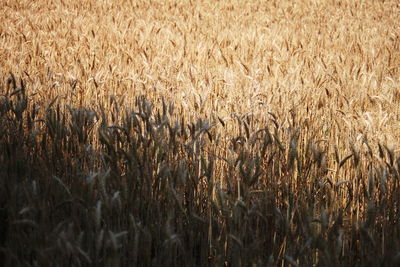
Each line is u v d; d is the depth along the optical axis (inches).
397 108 267.6
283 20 618.2
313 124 218.4
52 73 295.3
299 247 135.0
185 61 340.2
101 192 128.0
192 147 160.2
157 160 157.0
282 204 165.9
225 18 628.7
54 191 149.8
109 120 222.4
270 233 148.6
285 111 238.2
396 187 158.6
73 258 121.6
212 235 144.4
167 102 248.4
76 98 255.8
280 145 160.9
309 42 471.2
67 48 385.1
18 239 127.4
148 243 131.0
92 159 156.2
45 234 122.0
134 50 390.9
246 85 288.0
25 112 215.0
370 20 661.3
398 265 132.6
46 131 188.4
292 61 369.7
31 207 120.1
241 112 236.1
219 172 178.5
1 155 165.5
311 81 301.6
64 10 631.2
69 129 184.5
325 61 384.8
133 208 145.7
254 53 391.2
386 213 153.7
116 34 452.1
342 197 163.5
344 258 136.8
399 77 353.4
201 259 143.8
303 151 181.8
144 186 152.6
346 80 319.6
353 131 202.4
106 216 135.2
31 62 336.5
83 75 295.7
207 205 154.1
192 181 158.9
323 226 125.8
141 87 280.4
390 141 190.7
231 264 136.7
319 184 151.9
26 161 169.5
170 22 556.1
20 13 607.5
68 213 146.6
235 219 134.1
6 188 139.7
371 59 390.9
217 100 237.0
